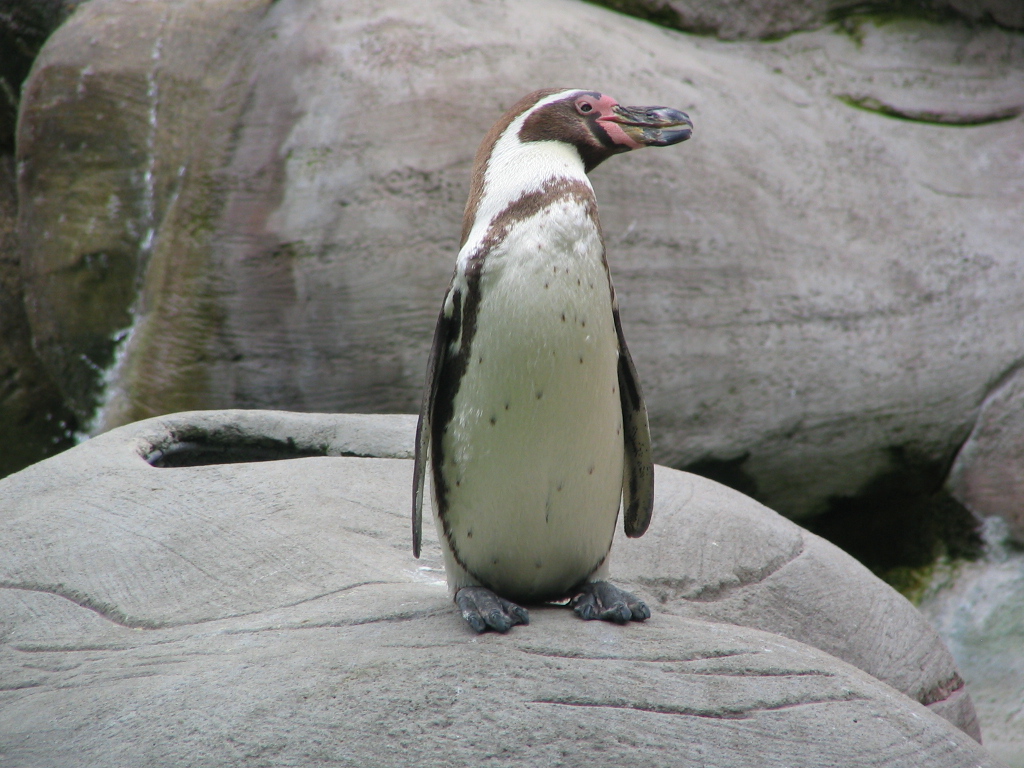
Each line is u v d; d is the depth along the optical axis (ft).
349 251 70.90
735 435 71.87
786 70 82.28
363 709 22.18
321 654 25.12
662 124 27.91
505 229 25.52
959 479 71.41
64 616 32.22
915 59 81.92
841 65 81.97
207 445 49.67
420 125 71.97
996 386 70.28
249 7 79.71
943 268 72.18
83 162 80.07
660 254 71.67
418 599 29.32
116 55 79.71
